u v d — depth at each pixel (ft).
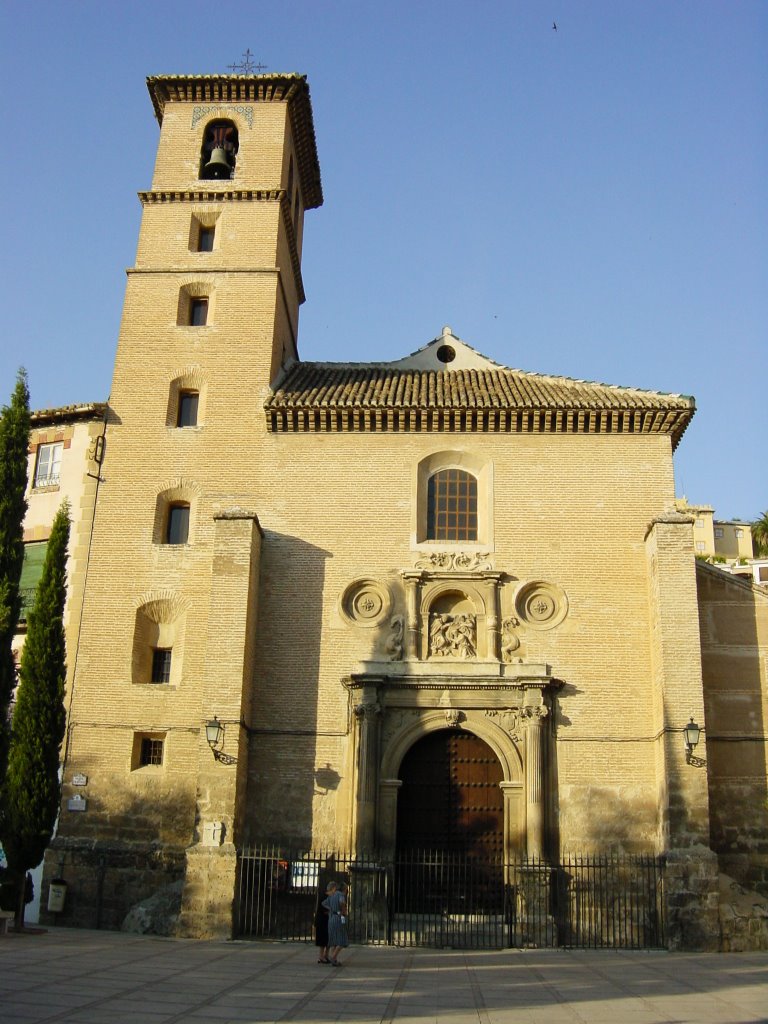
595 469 103.40
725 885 87.66
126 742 97.25
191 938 84.12
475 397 106.22
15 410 90.89
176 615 102.73
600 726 94.73
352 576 100.94
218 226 120.06
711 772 94.84
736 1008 52.70
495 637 97.40
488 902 91.61
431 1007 52.34
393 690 95.66
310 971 65.31
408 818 94.48
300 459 105.81
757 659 97.96
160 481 106.42
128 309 115.14
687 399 103.86
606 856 90.43
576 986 60.80
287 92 126.31
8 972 57.98
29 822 84.94
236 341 112.78
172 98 127.95
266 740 96.02
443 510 104.53
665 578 92.89
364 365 121.49
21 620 109.09
